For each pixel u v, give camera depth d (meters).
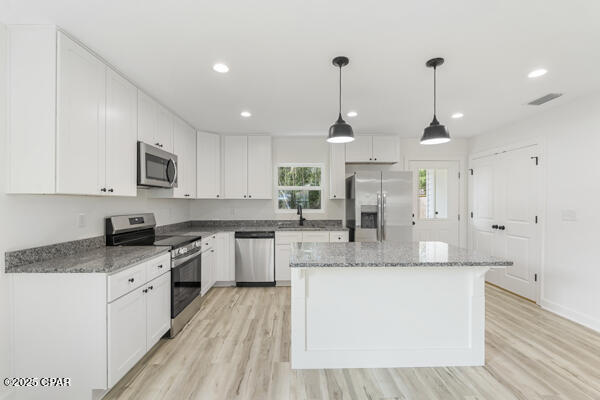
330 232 4.05
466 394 1.79
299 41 1.87
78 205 2.22
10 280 1.67
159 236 3.22
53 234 2.00
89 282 1.67
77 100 1.83
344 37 1.82
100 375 1.67
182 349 2.32
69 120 1.77
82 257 2.00
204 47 1.94
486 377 1.96
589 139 2.75
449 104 3.04
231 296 3.60
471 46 1.92
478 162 4.41
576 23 1.66
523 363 2.12
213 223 4.57
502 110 3.21
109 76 2.15
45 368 1.68
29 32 1.69
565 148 2.99
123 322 1.81
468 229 4.63
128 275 1.88
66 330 1.68
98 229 2.44
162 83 2.50
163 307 2.38
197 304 3.13
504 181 3.87
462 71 2.28
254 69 2.25
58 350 1.68
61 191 1.71
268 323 2.81
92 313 1.67
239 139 4.31
